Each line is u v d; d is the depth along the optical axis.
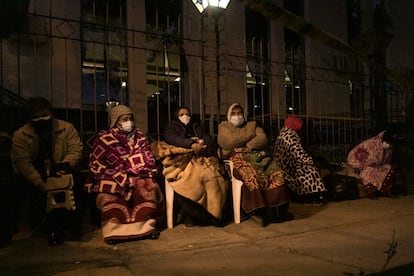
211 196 4.46
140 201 4.04
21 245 3.79
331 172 6.32
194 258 3.35
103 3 8.22
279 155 5.69
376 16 6.23
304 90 10.35
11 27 3.94
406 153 8.05
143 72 8.15
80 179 4.30
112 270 3.03
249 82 9.37
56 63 7.38
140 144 4.30
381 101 7.34
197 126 5.03
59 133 4.14
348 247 3.62
